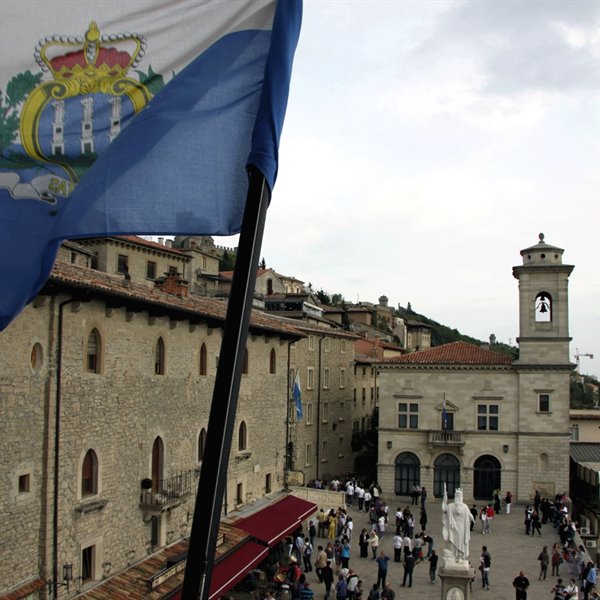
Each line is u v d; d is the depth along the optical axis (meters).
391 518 59.97
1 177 9.69
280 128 8.70
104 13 9.86
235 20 9.80
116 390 31.80
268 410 52.12
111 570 31.09
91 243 67.44
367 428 90.38
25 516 25.78
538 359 68.75
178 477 37.25
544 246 69.19
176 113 9.52
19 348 25.50
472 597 39.50
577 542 49.22
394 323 152.50
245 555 37.44
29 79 9.78
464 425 70.00
